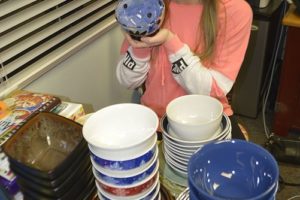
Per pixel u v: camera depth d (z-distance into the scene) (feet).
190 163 1.95
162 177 2.68
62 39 4.26
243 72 6.88
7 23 3.54
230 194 2.02
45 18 4.00
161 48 3.69
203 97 2.87
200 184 1.95
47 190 2.17
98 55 5.00
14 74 3.70
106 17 5.15
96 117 2.36
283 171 6.09
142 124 2.38
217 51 3.63
